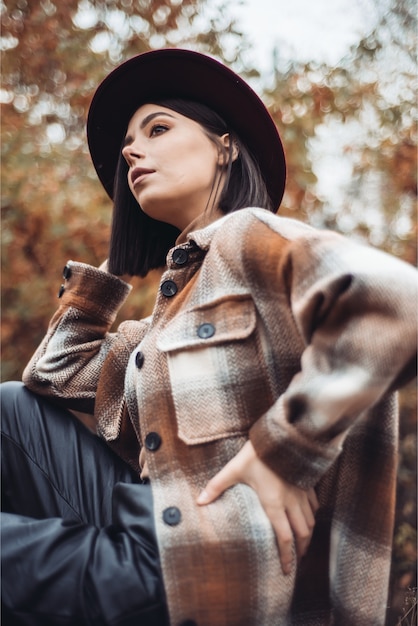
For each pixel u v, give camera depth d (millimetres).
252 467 1250
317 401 1183
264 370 1339
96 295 1892
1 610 1228
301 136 4289
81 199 4352
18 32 4555
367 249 1247
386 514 1392
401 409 4188
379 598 1354
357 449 1403
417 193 4688
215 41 4391
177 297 1470
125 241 1899
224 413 1324
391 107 4543
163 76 1747
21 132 4484
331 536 1375
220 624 1207
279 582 1244
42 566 1234
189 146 1653
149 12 4473
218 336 1344
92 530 1298
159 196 1628
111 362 1728
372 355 1152
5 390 1671
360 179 4684
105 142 1977
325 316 1209
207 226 1584
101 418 1679
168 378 1373
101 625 1196
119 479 1584
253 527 1230
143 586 1210
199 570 1218
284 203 4406
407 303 1163
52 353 1803
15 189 4301
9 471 1556
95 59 4547
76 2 4551
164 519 1255
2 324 4449
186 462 1316
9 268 4402
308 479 1225
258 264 1354
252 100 1729
